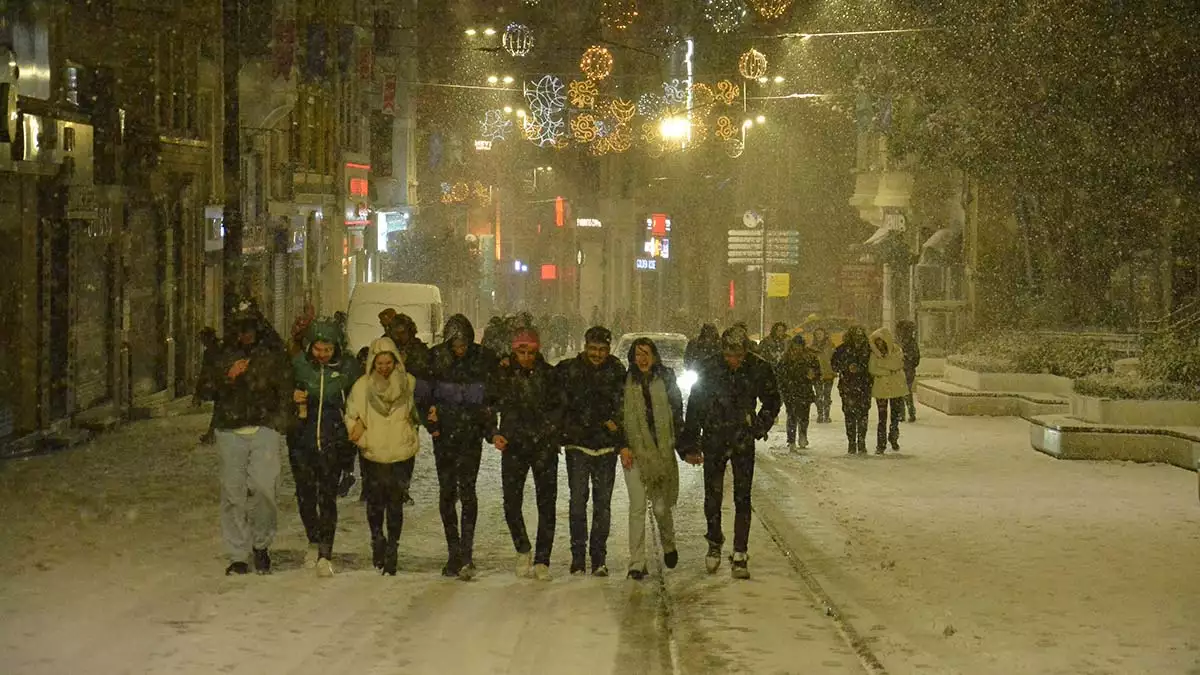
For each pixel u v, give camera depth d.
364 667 13.37
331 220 80.00
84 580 17.77
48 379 37.47
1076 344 51.56
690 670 13.55
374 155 93.81
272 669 13.16
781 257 81.00
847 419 36.88
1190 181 48.94
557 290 168.38
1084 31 47.69
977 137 51.78
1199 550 21.22
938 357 69.00
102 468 31.12
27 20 35.84
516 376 18.73
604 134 96.56
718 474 19.17
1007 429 44.72
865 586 18.20
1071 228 59.81
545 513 18.73
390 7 89.38
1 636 14.44
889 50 54.84
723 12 80.25
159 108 48.84
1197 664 13.91
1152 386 36.25
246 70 58.28
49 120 37.25
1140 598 17.42
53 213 38.03
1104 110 48.78
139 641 14.29
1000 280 69.06
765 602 17.11
